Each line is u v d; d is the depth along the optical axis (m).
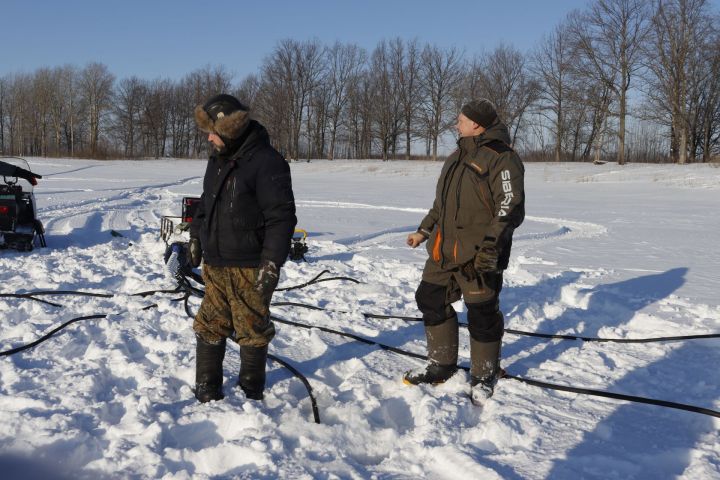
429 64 64.44
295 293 6.21
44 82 83.12
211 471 2.70
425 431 3.06
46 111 82.44
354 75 72.62
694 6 45.88
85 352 4.18
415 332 4.92
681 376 3.98
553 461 2.77
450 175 3.54
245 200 3.27
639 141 70.12
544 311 5.70
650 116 47.84
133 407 3.22
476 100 3.47
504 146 3.40
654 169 40.75
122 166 50.38
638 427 3.19
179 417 3.12
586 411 3.37
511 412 3.30
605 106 49.16
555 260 8.96
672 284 7.02
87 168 44.94
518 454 2.84
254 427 3.00
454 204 3.48
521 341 4.72
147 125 85.81
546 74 55.97
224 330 3.41
